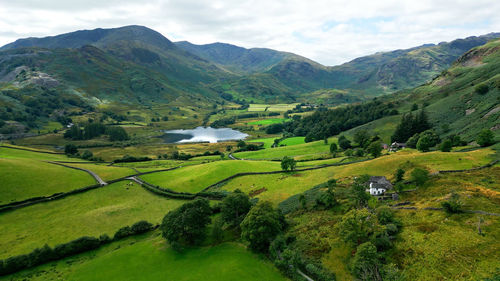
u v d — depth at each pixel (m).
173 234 58.09
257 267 48.25
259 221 54.78
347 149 143.88
